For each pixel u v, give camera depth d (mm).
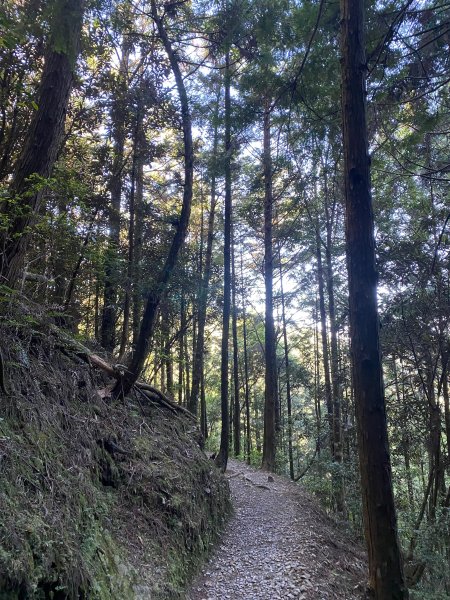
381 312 8719
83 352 5750
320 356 19781
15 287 4531
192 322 15633
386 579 3346
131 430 5883
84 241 6809
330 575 5805
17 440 3299
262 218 14680
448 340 8148
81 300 9383
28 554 2516
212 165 8070
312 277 16094
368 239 3822
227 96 8531
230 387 25203
